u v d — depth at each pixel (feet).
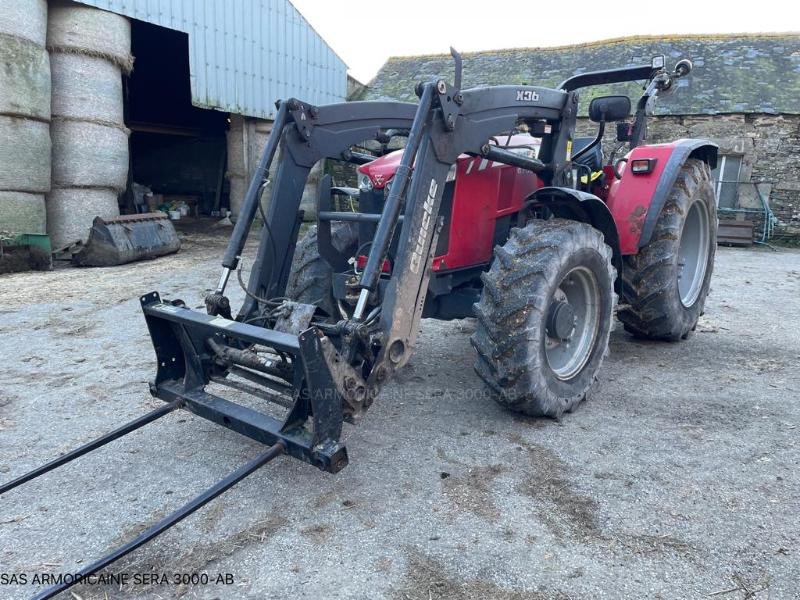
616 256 12.10
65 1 27.84
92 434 10.29
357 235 12.91
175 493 8.39
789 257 32.17
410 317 8.83
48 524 7.72
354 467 9.02
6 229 26.25
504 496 8.18
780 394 11.75
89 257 28.02
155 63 51.03
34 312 19.13
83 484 8.66
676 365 13.52
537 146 12.60
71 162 28.86
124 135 31.12
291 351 7.49
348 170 43.27
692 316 15.24
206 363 9.58
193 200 54.39
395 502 8.07
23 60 25.81
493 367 9.66
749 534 7.32
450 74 50.24
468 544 7.16
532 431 10.16
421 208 8.82
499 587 6.43
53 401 11.75
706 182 14.92
